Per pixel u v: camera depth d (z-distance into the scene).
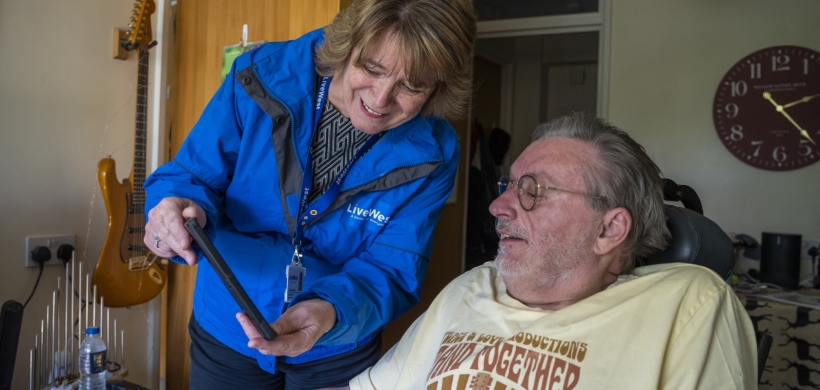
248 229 1.37
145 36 2.23
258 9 2.21
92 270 2.23
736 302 1.06
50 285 2.10
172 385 2.47
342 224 1.35
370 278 1.33
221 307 1.38
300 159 1.28
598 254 1.15
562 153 1.16
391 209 1.36
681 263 1.15
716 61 3.44
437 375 1.14
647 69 3.58
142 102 2.21
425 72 1.07
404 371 1.30
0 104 1.93
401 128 1.33
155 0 2.42
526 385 1.03
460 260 3.64
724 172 3.45
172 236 1.06
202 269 1.44
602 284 1.18
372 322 1.29
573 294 1.17
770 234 2.82
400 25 1.02
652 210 1.16
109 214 2.08
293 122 1.25
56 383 1.86
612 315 1.04
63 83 2.10
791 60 3.29
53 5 2.05
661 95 3.55
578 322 1.06
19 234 2.00
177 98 2.46
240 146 1.29
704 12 3.46
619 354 1.01
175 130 2.47
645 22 3.59
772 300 2.39
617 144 1.15
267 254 1.34
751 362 1.04
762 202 3.38
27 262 2.02
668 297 1.04
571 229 1.14
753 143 3.36
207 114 1.29
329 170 1.32
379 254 1.38
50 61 2.06
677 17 3.51
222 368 1.41
